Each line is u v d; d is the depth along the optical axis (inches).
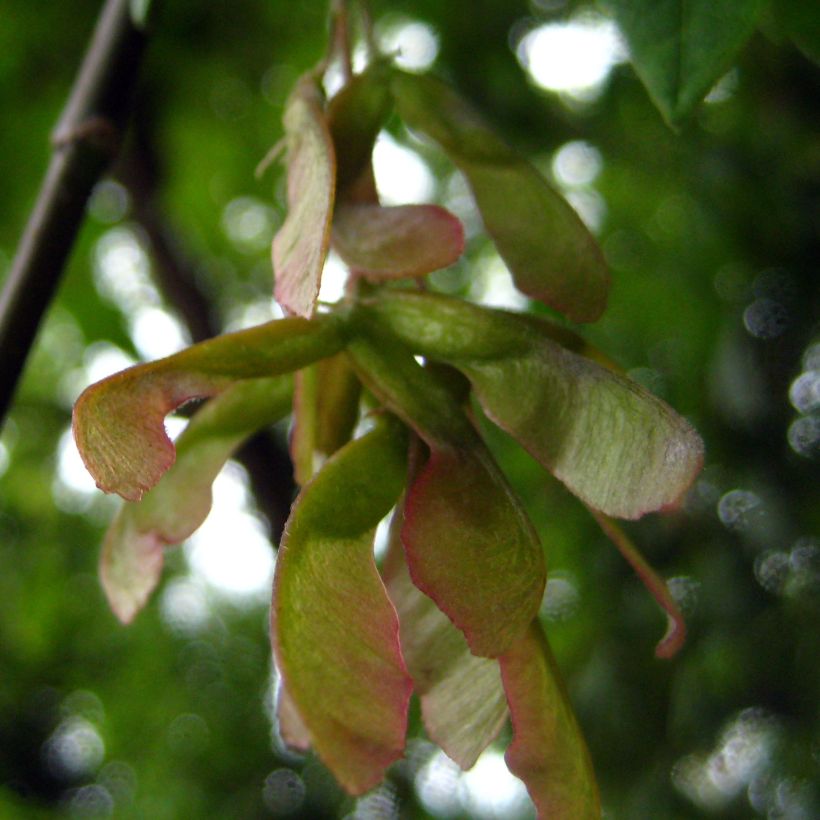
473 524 5.2
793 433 15.7
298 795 28.1
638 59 5.6
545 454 5.4
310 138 5.6
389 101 6.2
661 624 16.6
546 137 16.6
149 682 29.0
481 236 20.3
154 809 27.6
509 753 5.1
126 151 17.8
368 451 5.4
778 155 15.1
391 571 5.8
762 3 5.6
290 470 17.1
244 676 29.6
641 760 16.5
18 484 24.8
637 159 16.4
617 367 5.9
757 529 15.5
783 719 15.8
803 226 15.4
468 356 5.6
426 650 5.6
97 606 28.5
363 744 4.8
